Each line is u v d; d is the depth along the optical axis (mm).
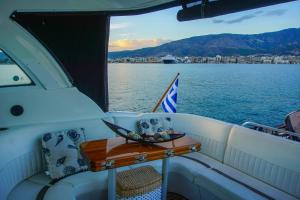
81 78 3346
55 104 3166
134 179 2324
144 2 2996
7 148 2355
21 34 2879
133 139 2398
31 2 2801
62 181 2451
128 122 3535
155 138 2459
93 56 3369
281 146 2455
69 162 2645
